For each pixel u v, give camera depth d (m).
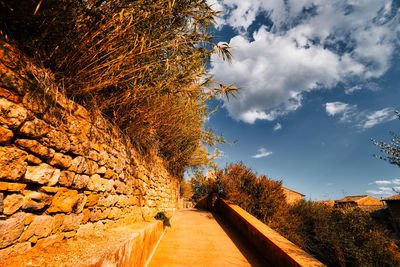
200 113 6.23
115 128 2.97
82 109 2.17
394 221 15.05
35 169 1.46
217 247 4.63
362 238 7.93
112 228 2.83
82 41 1.88
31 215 1.42
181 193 23.50
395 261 6.75
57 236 1.70
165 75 2.97
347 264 7.27
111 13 1.94
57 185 1.72
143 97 2.80
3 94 1.23
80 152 2.07
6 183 1.22
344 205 10.26
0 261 1.14
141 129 3.79
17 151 1.30
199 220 8.12
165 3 2.39
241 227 5.98
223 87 3.21
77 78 2.03
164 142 5.84
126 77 2.57
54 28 1.53
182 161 9.57
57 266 1.33
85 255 1.61
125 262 2.17
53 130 1.67
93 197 2.32
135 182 3.92
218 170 10.51
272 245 3.77
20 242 1.31
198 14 2.74
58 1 1.39
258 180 8.81
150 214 5.07
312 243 8.35
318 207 10.84
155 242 4.13
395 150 4.70
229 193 8.70
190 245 4.66
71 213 1.90
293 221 8.58
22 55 1.42
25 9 1.26
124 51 2.16
